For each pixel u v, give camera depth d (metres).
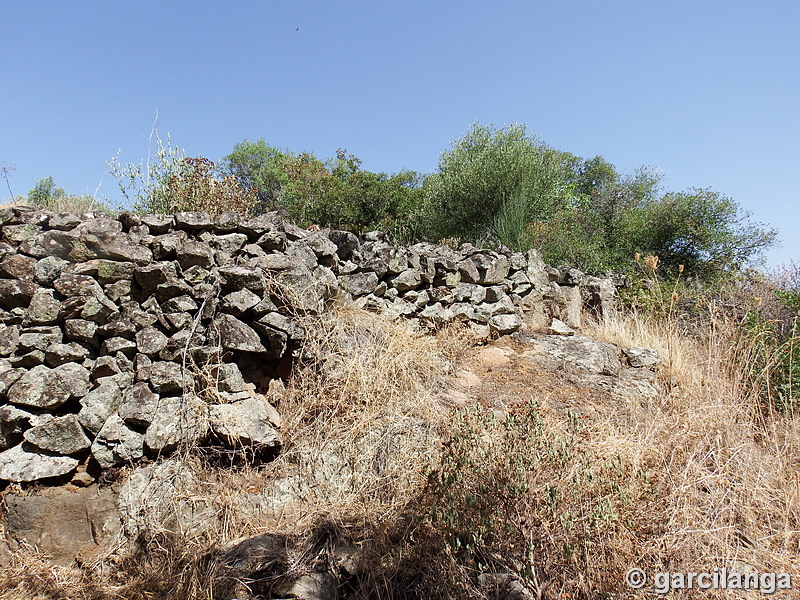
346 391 3.23
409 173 17.59
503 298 5.10
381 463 2.92
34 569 2.55
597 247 8.96
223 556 2.46
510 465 2.31
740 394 4.00
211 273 3.35
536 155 10.52
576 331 5.49
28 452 2.80
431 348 4.07
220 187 6.34
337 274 4.16
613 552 2.20
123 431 2.86
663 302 5.88
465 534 2.31
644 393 4.02
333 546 2.48
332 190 13.06
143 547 2.64
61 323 3.09
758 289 5.96
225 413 2.95
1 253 3.09
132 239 3.28
